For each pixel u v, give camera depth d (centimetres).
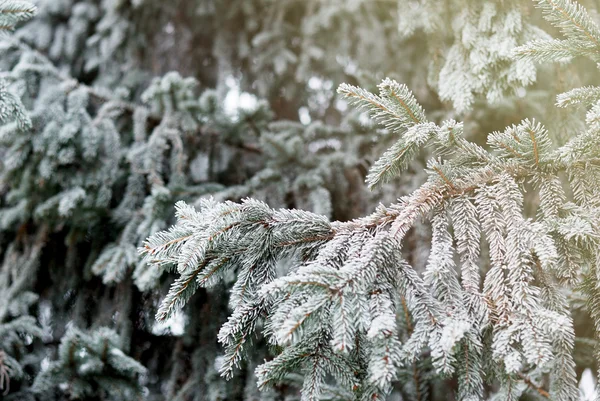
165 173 183
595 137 121
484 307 121
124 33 206
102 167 168
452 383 166
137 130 172
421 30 172
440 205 125
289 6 212
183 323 182
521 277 120
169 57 237
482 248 165
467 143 126
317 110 233
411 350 119
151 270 157
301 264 126
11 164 159
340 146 188
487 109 167
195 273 124
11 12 130
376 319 116
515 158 126
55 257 191
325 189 171
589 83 150
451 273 123
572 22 124
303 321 115
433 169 125
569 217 121
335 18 197
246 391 166
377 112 128
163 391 186
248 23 214
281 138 172
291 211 126
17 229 185
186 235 123
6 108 133
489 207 124
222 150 187
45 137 160
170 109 173
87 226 175
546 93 156
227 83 214
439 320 120
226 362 121
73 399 159
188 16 223
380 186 129
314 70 214
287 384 161
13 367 162
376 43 188
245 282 124
